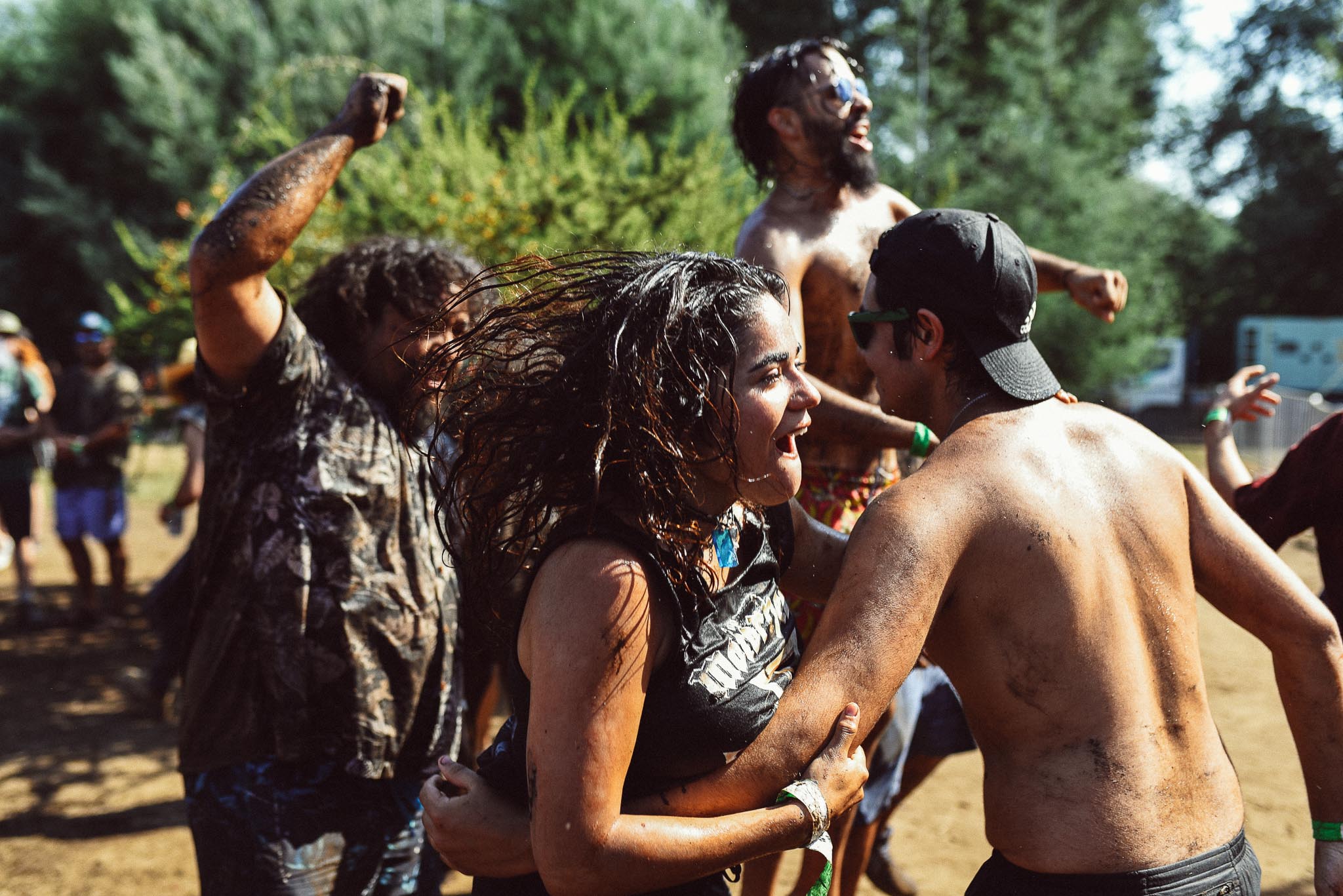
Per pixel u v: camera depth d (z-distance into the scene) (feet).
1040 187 45.73
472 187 17.90
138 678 17.25
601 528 4.64
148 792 14.57
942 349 5.67
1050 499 5.25
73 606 24.91
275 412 6.99
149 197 61.67
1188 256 90.07
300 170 6.66
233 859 6.80
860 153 8.87
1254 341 79.41
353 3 50.65
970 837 12.98
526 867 5.02
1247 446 41.81
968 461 5.33
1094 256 45.03
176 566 12.48
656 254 5.20
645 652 4.49
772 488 4.99
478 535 5.34
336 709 6.89
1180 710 5.32
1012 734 5.29
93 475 22.76
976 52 59.72
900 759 9.32
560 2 46.21
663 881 4.43
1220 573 5.58
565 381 4.93
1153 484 5.56
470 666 9.38
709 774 4.76
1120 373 46.47
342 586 6.91
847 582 5.06
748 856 4.57
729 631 4.98
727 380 4.83
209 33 55.67
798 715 4.73
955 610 5.26
